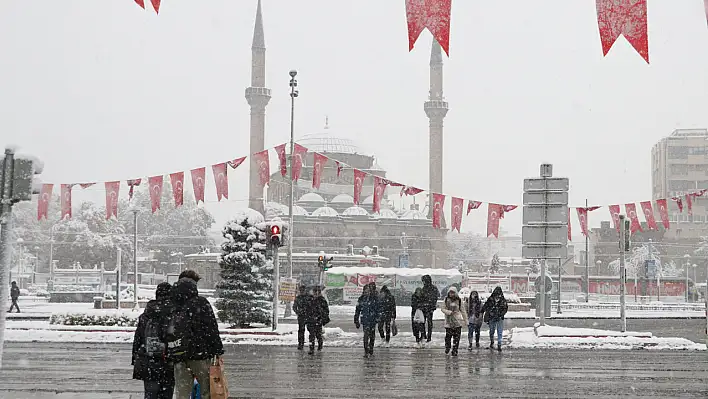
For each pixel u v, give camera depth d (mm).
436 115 111062
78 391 12812
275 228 24688
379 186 27250
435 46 112750
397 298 49562
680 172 112625
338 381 14359
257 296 26656
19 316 33875
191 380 9180
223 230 27281
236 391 13016
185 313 8906
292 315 38812
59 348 20719
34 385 13523
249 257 26859
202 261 72062
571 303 58781
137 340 9359
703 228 103688
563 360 18469
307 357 18859
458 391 13125
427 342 22984
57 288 68312
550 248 22859
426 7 9602
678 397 12688
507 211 26234
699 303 66688
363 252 70875
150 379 9242
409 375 15328
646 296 75438
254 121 105875
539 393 12969
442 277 50125
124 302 39719
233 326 26781
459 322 19391
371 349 19250
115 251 98062
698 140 112750
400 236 95688
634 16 9719
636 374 15734
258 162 26859
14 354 19062
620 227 24203
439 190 109500
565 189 22891
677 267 102250
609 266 103250
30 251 107000
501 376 15242
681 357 19453
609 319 41156
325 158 27562
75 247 96875
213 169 26266
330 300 50281
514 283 75812
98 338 23438
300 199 99938
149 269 103688
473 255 152875
